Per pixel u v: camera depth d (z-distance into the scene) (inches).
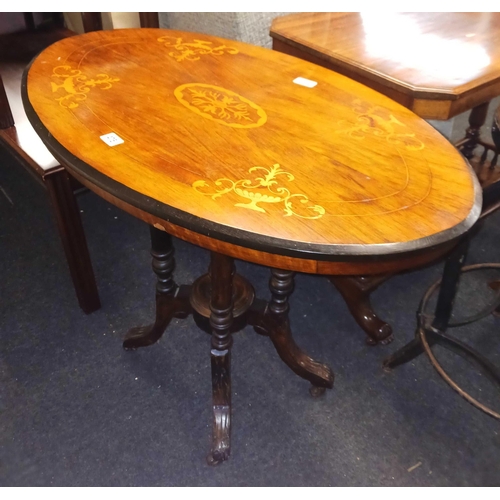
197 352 57.2
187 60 50.1
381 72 50.6
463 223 30.7
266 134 38.7
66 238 53.1
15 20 81.4
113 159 34.8
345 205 31.7
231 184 33.2
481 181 64.0
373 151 37.2
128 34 54.9
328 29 60.2
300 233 29.5
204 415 51.3
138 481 46.0
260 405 52.3
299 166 35.2
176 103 42.3
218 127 39.3
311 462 47.8
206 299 49.6
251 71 48.6
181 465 47.3
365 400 53.1
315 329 60.7
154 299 63.3
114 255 69.3
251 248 29.6
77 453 47.7
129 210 33.4
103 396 52.4
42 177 48.2
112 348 57.2
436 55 54.8
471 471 47.5
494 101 98.8
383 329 56.8
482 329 60.3
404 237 29.3
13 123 53.7
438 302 47.6
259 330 51.6
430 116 50.1
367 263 29.4
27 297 62.6
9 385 52.9
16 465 46.6
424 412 52.1
